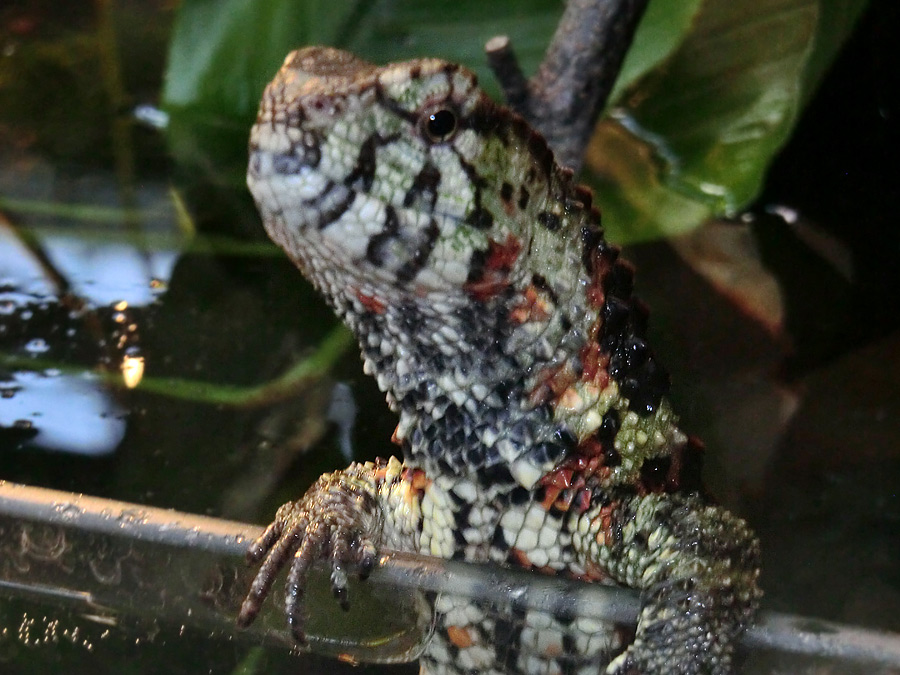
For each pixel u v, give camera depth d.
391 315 0.44
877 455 0.50
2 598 0.44
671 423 0.46
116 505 0.45
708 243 0.56
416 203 0.43
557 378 0.45
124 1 0.77
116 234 0.56
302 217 0.43
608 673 0.44
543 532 0.45
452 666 0.44
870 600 0.47
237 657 0.44
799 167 0.59
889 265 0.55
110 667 0.43
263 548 0.45
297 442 0.50
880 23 0.55
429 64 0.43
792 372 0.52
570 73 0.51
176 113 0.63
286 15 0.60
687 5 0.55
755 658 0.44
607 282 0.45
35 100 0.67
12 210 0.57
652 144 0.61
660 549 0.45
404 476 0.46
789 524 0.49
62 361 0.52
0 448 0.49
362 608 0.45
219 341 0.52
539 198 0.44
